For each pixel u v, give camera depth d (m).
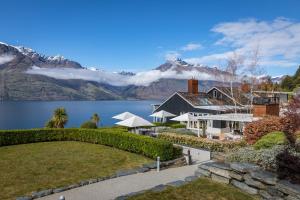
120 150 22.08
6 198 11.30
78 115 126.50
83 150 21.89
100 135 25.00
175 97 48.38
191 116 36.12
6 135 24.41
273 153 10.84
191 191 10.29
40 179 13.86
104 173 15.07
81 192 12.13
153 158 18.67
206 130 38.00
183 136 27.17
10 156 19.42
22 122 90.12
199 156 20.91
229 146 21.78
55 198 11.38
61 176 14.41
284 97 44.88
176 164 17.42
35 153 20.55
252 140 19.69
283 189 8.88
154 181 13.80
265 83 54.59
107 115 126.12
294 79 81.19
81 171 15.41
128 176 14.70
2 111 150.62
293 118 18.22
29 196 11.38
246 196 9.84
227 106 44.16
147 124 28.64
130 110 170.62
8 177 14.17
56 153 20.56
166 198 9.73
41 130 26.56
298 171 9.03
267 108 28.97
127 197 9.84
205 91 53.59
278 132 14.28
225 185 10.82
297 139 13.94
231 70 46.34
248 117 30.75
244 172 10.33
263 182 9.57
